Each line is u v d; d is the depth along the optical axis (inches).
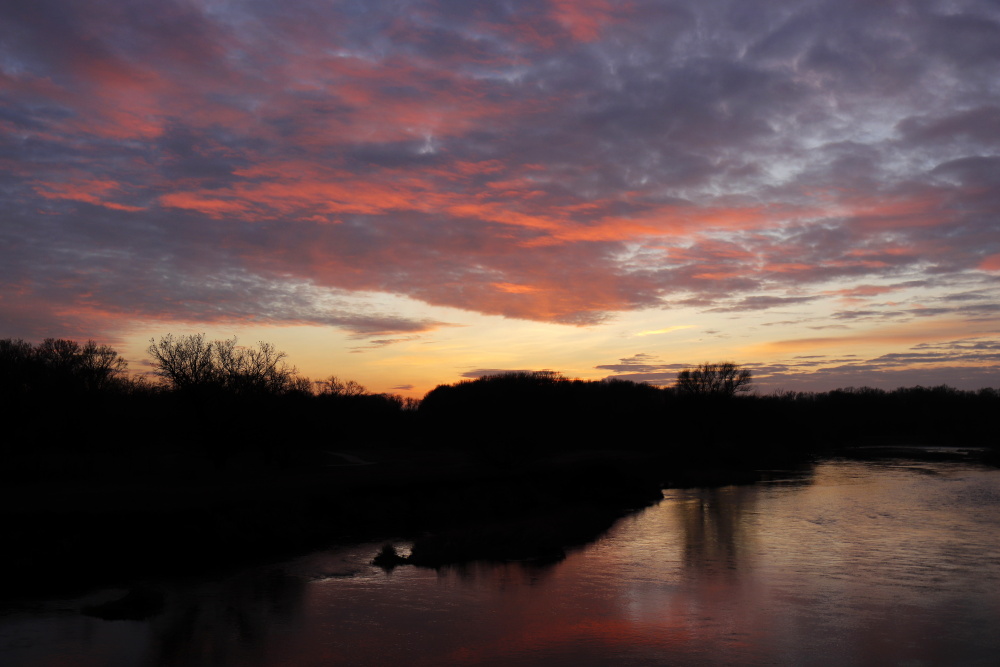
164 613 730.8
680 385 4606.3
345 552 1097.4
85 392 2657.5
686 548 1140.5
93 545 949.8
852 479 2442.2
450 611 748.6
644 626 696.4
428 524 1401.3
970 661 599.2
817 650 625.9
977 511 1562.5
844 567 981.2
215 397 1859.0
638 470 2508.6
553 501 1729.8
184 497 1306.6
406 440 4259.4
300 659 595.5
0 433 1972.2
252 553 1075.9
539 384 4473.4
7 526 951.0
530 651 619.8
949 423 5949.8
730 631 680.4
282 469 2135.8
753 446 4205.2
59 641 633.0
